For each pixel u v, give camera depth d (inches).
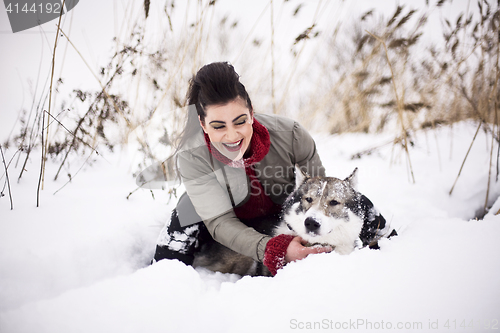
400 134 151.0
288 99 164.2
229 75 64.9
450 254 61.4
